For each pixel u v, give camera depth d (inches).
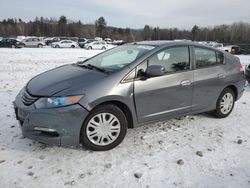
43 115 127.6
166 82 157.6
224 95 195.8
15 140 152.4
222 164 135.9
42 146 146.4
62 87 134.6
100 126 140.3
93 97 132.9
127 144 152.6
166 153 144.5
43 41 1493.6
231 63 198.7
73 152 141.5
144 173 125.5
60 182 116.6
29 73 393.4
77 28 4082.2
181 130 174.9
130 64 148.1
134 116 149.9
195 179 122.4
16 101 145.4
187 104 172.2
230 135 171.0
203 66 179.5
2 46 1312.7
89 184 116.1
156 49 159.3
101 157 137.7
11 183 114.6
